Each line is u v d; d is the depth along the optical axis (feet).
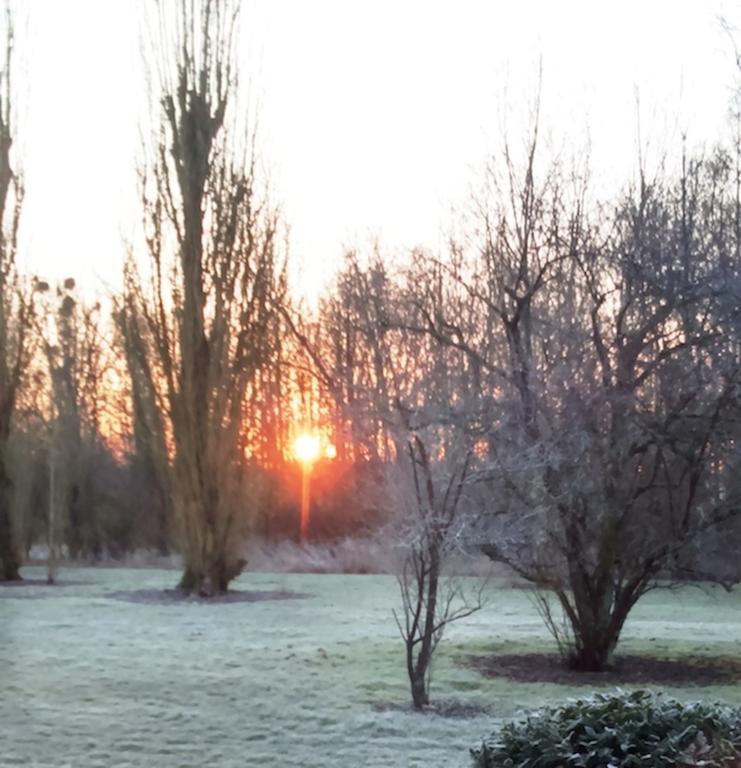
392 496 34.01
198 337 65.10
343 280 63.62
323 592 67.26
